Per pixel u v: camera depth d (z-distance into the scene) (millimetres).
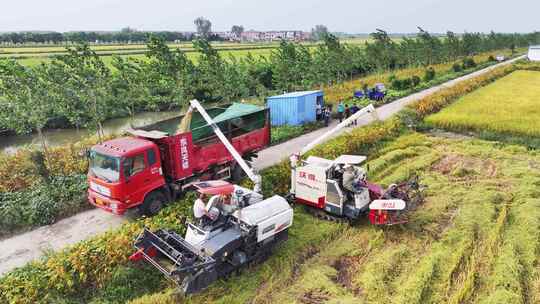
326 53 42469
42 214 13477
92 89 20078
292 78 37969
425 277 10211
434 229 13039
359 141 21219
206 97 35719
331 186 12883
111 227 12281
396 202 12469
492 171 18406
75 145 20469
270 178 15812
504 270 10398
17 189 15461
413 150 21391
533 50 65688
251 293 9977
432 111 30125
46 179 14914
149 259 9891
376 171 18312
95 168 12797
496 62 66375
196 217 10531
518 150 21297
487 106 30906
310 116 26812
